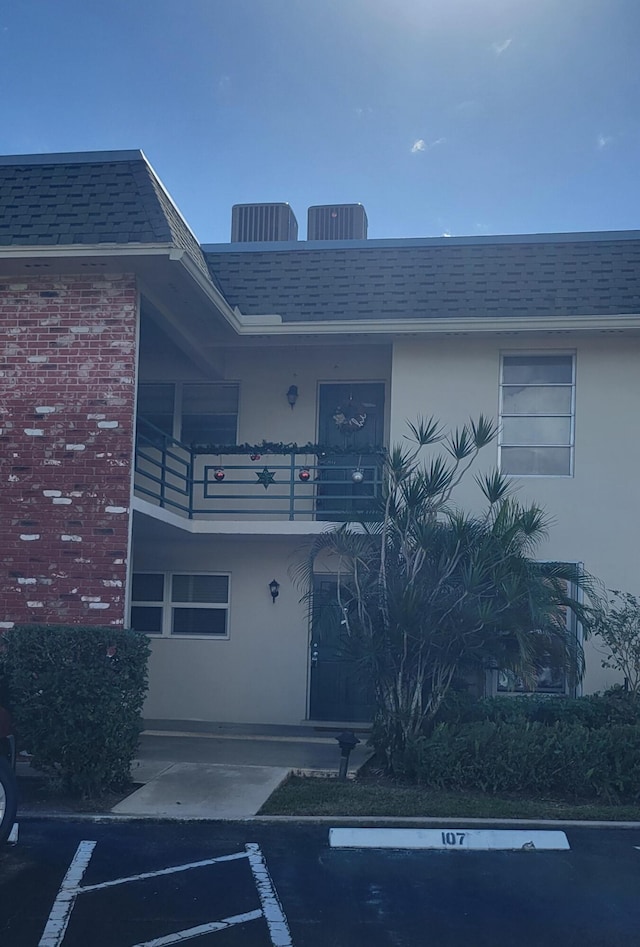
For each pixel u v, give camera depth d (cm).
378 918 623
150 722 1393
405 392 1305
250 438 1439
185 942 577
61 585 1066
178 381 1461
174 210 1216
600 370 1291
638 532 1262
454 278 1334
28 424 1095
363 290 1335
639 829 851
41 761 917
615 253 1337
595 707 1117
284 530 1302
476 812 874
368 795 938
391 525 1095
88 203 1111
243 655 1418
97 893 660
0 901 643
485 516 1166
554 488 1277
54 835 805
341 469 1326
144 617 1448
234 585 1431
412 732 1039
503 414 1302
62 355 1098
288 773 1035
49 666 923
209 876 701
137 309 1098
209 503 1435
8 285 1116
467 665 1073
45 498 1080
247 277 1379
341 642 1082
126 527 1066
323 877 705
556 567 1124
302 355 1441
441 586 1059
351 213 1739
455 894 672
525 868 736
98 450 1081
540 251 1351
